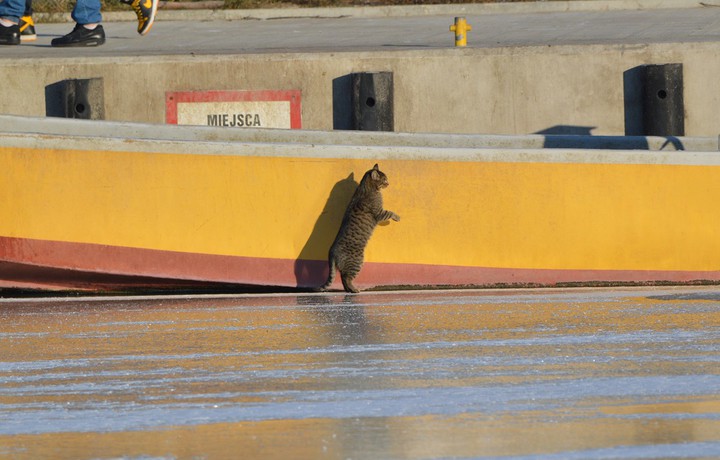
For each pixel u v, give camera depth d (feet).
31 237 102.73
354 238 106.01
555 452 53.06
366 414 60.29
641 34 151.74
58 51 140.87
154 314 95.14
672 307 94.89
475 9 198.39
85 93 125.29
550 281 108.99
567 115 128.47
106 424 58.90
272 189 106.63
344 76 128.06
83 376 70.28
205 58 127.95
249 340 81.87
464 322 88.53
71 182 103.09
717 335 81.10
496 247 108.58
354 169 107.04
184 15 198.39
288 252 107.24
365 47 142.00
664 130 126.21
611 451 53.11
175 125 114.21
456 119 128.67
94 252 103.60
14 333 85.76
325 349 77.97
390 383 67.41
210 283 107.04
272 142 114.73
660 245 109.19
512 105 128.26
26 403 63.52
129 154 103.91
